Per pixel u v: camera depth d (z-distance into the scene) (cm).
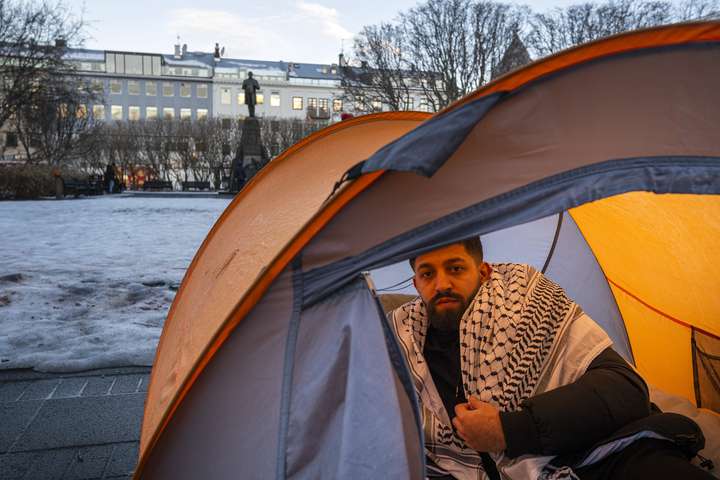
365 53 3659
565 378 189
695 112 155
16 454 272
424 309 209
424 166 144
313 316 162
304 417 156
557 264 285
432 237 154
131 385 356
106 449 278
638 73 155
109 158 4675
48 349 413
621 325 288
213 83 7244
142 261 803
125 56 7062
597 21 3128
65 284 628
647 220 244
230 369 162
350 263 159
